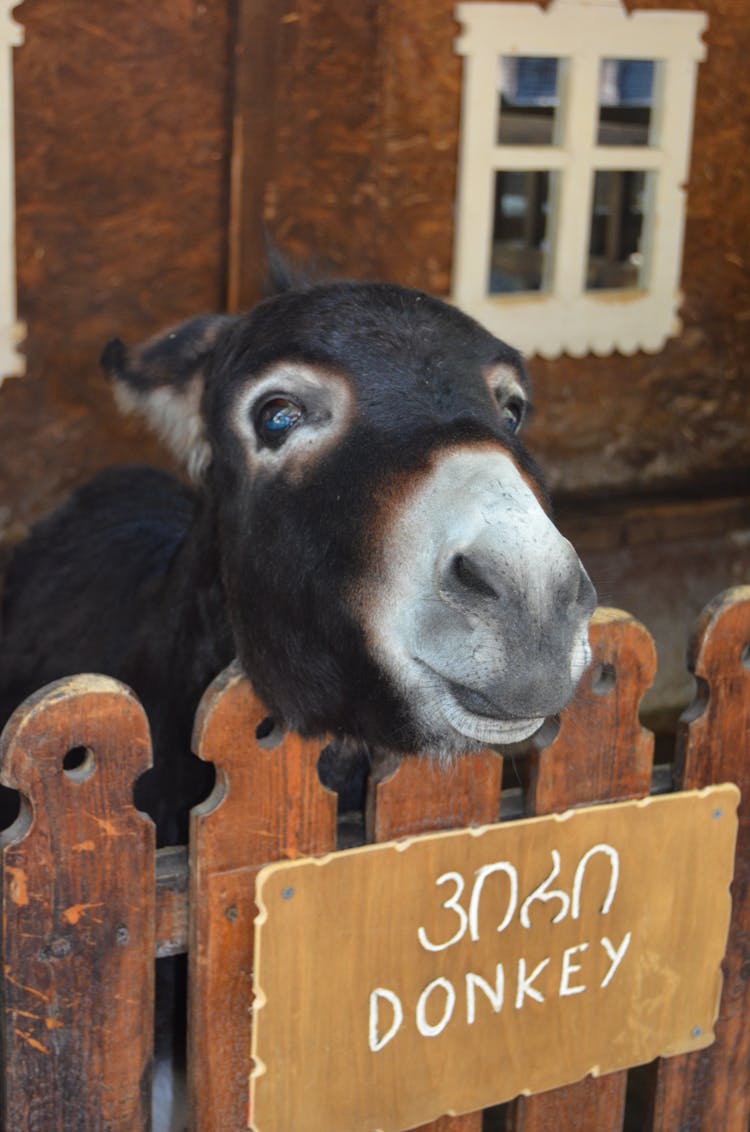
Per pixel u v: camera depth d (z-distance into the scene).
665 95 4.97
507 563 1.72
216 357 2.45
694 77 5.00
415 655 1.85
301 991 1.98
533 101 6.89
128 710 1.79
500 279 6.45
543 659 1.75
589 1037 2.23
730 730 2.23
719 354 5.48
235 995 1.97
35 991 1.83
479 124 4.71
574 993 2.19
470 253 4.83
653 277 5.18
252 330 2.30
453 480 1.85
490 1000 2.12
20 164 4.28
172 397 2.61
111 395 4.60
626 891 2.20
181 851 1.96
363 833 2.04
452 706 1.85
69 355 4.52
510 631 1.73
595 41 4.77
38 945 1.82
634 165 5.00
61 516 3.86
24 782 1.75
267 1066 1.98
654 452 5.45
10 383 4.44
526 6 4.65
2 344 4.33
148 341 2.65
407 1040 2.07
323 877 1.95
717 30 5.02
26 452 4.53
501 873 2.08
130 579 3.14
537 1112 2.25
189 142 4.47
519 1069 2.19
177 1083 2.49
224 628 2.46
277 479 2.14
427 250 4.82
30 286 4.40
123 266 4.51
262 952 1.93
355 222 4.68
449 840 2.03
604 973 2.21
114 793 1.81
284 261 2.80
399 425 2.00
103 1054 1.90
